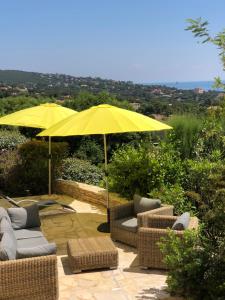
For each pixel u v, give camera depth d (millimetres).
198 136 10641
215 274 5145
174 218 7352
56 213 10484
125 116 8500
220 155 9891
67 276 6734
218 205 5555
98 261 6902
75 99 23234
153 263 6926
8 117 11023
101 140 19047
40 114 10984
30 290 5566
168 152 10516
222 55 4527
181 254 5441
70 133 7875
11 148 15125
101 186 12164
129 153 10773
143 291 6152
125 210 8688
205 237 5723
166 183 10125
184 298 5562
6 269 5430
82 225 9555
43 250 5719
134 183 10359
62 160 13633
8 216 7789
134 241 8062
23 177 13422
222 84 4539
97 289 6254
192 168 9562
